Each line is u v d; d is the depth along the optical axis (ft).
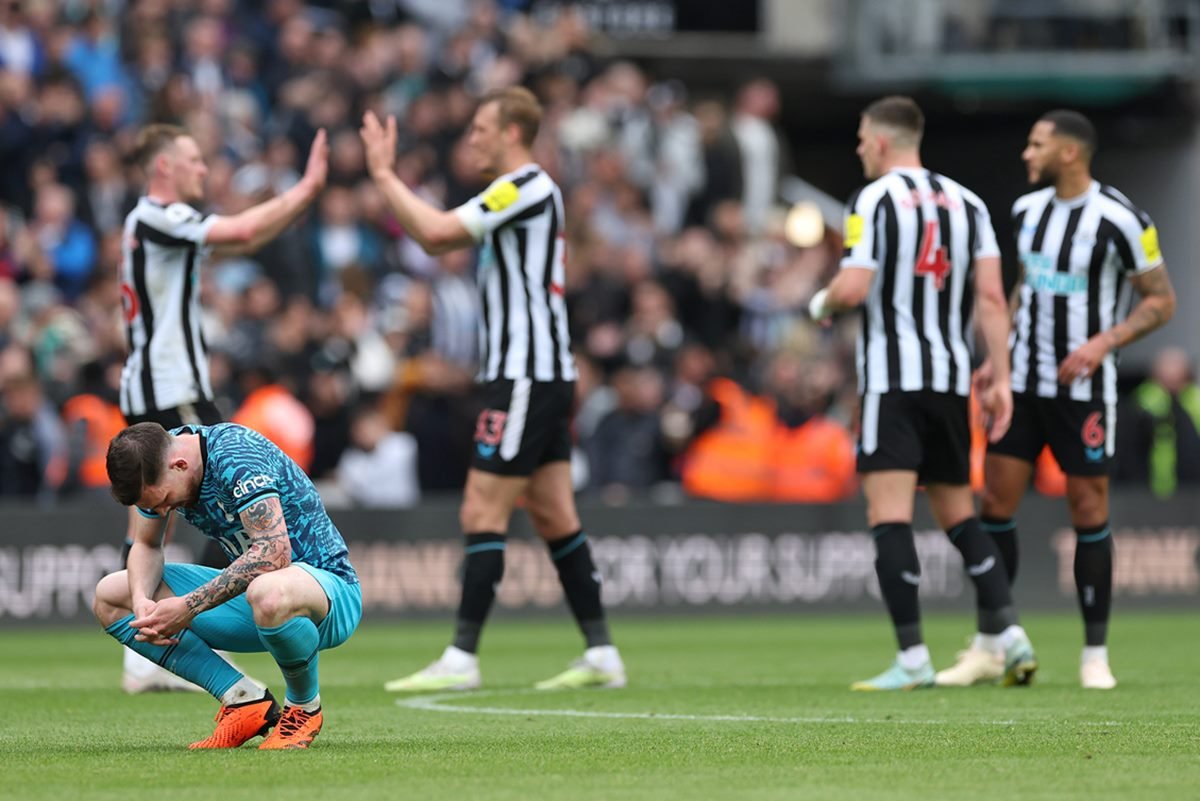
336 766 64.13
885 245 96.02
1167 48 258.98
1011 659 98.43
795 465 189.26
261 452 66.44
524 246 99.50
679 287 209.56
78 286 185.06
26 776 61.72
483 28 222.89
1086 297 99.25
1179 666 118.01
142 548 67.41
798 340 199.00
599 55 254.47
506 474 100.01
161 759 66.39
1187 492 202.28
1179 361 204.95
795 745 71.15
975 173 276.21
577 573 102.63
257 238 94.58
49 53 191.93
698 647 141.38
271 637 65.77
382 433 174.91
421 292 186.50
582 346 199.21
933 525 182.80
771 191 232.53
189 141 95.96
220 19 209.05
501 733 76.48
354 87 207.92
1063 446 99.81
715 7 256.73
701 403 187.21
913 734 75.20
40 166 187.21
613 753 68.59
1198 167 263.08
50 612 159.94
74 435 164.86
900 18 257.96
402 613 169.99
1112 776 61.57
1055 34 257.14
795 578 181.88
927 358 96.22
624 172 215.51
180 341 95.04
